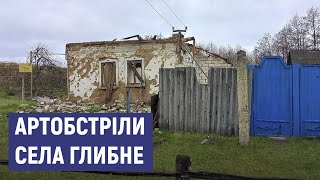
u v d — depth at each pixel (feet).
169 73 37.96
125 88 59.77
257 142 32.78
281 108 35.65
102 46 61.52
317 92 35.17
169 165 25.29
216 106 36.47
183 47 58.44
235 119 35.81
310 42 151.64
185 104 37.45
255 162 26.43
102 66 61.72
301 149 30.37
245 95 32.04
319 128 35.06
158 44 58.44
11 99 78.18
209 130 36.65
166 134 36.04
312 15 151.74
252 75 35.96
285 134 35.55
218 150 29.94
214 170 24.13
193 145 31.83
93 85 62.13
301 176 22.89
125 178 21.88
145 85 58.75
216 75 36.50
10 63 107.04
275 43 163.53
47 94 90.58
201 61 65.46
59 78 101.04
